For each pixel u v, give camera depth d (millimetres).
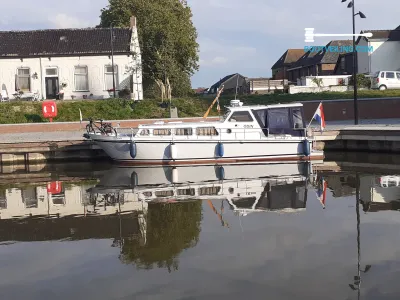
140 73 34156
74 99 32750
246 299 6414
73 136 24484
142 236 9516
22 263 8172
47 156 22219
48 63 33250
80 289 6957
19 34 35375
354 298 6344
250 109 19953
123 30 35531
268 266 7594
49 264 8078
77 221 10930
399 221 10031
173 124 19703
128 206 12375
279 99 34188
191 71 45625
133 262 8008
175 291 6750
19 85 33375
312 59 58750
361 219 10297
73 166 20656
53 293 6863
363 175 16203
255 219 10594
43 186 15914
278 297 6445
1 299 6719
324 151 23406
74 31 35594
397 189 13539
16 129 26766
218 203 12391
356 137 22625
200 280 7117
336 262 7664
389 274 7105
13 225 10719
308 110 31219
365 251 8148
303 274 7215
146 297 6586
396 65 46625
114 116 29844
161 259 8109
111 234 9750
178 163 19688
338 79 41125
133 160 19859
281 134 20312
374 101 31453
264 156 20000
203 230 9805
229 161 19828
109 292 6805
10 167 20984
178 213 11367
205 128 19656
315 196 12883
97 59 33406
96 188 15297
